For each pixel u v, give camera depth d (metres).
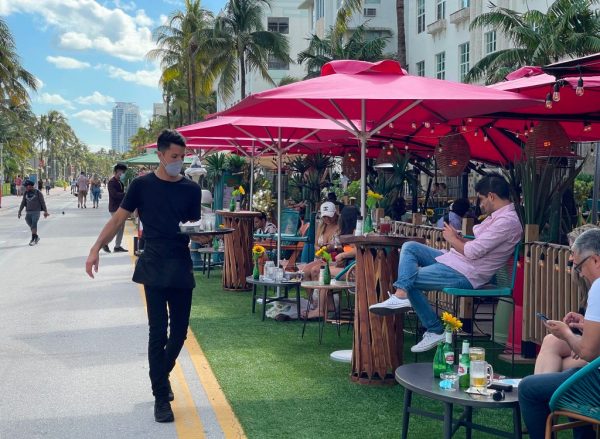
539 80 7.39
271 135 10.62
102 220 30.88
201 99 72.31
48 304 10.09
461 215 9.55
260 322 8.76
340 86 5.73
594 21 17.75
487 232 5.84
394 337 6.05
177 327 5.25
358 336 6.07
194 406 5.46
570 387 3.41
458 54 28.88
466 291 5.78
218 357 6.95
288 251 13.49
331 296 8.91
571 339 3.68
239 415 5.19
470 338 7.34
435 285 5.81
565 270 6.32
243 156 15.95
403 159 10.37
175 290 5.19
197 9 49.97
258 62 42.44
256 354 7.08
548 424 3.52
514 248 5.92
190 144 13.30
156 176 5.20
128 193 5.18
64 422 5.12
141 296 10.78
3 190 73.50
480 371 3.96
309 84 5.82
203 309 9.66
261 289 11.51
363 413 5.25
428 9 31.86
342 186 19.81
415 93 5.56
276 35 42.06
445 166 9.73
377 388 5.94
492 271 5.89
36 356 7.08
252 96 5.55
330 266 8.82
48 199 63.66
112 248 18.36
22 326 8.55
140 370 6.57
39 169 129.00
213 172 15.02
